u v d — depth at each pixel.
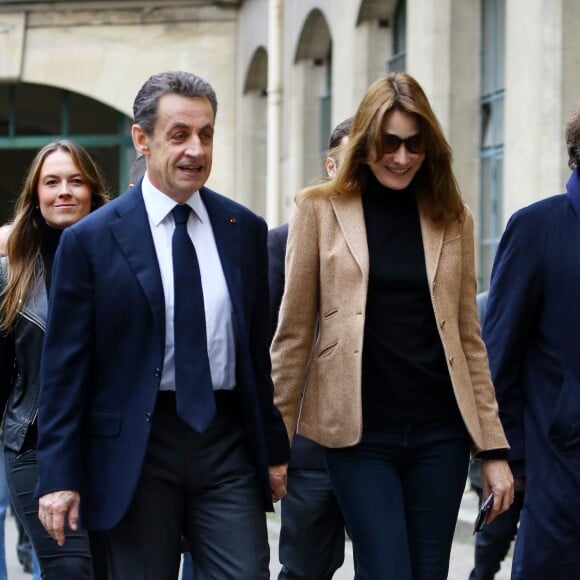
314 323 4.70
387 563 4.39
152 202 4.33
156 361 4.24
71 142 5.59
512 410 4.80
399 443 4.49
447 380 4.50
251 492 4.34
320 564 5.68
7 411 5.42
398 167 4.46
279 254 6.10
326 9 14.03
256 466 4.37
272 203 15.81
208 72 18.86
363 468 4.48
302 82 15.28
